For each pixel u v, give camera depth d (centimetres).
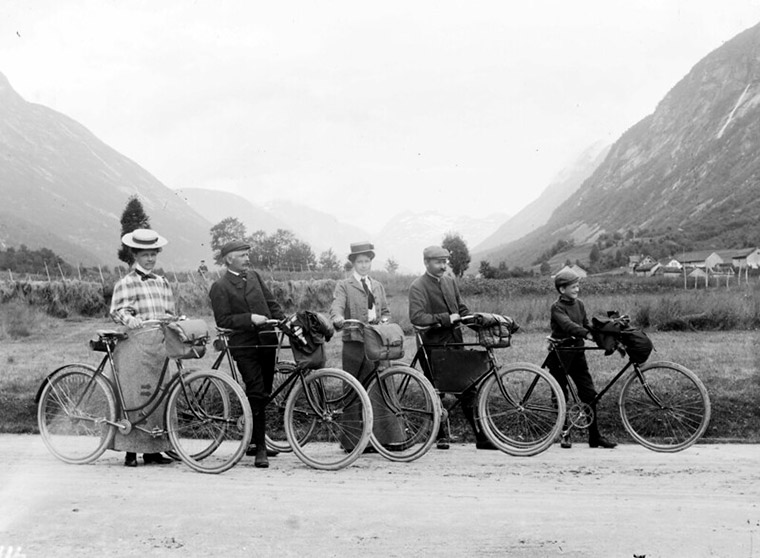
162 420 725
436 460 759
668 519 516
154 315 745
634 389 863
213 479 657
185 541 471
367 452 803
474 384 799
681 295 2384
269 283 3061
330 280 3159
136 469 708
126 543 467
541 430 790
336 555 444
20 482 635
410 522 510
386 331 753
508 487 623
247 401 696
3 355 1592
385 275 3475
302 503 562
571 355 841
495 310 2277
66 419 747
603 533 484
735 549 450
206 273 3036
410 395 794
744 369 1205
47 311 2692
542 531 489
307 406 777
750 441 887
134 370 723
